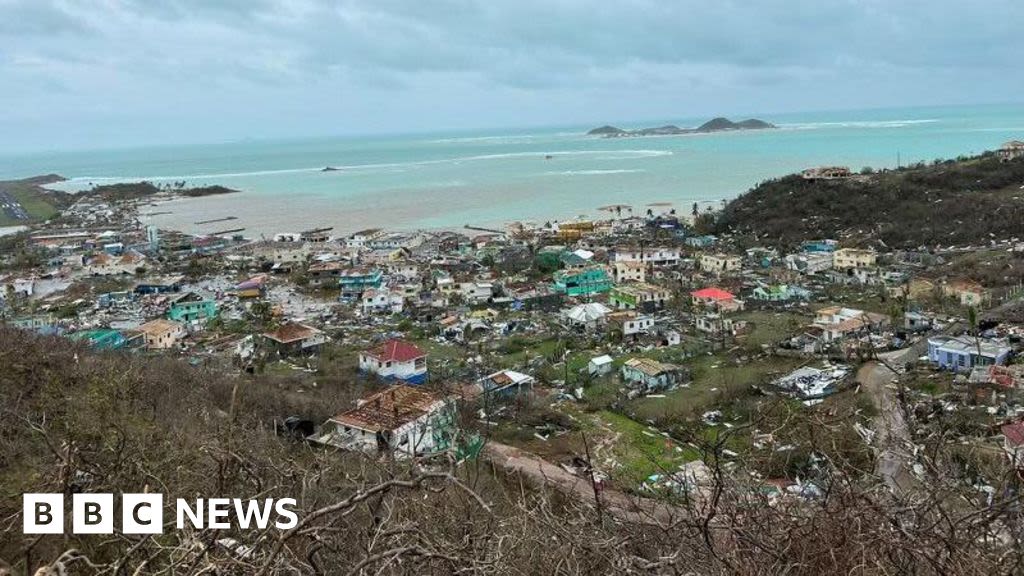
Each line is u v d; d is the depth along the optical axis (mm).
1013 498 2014
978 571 1868
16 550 3268
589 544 2133
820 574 2059
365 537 2414
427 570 2170
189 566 2209
